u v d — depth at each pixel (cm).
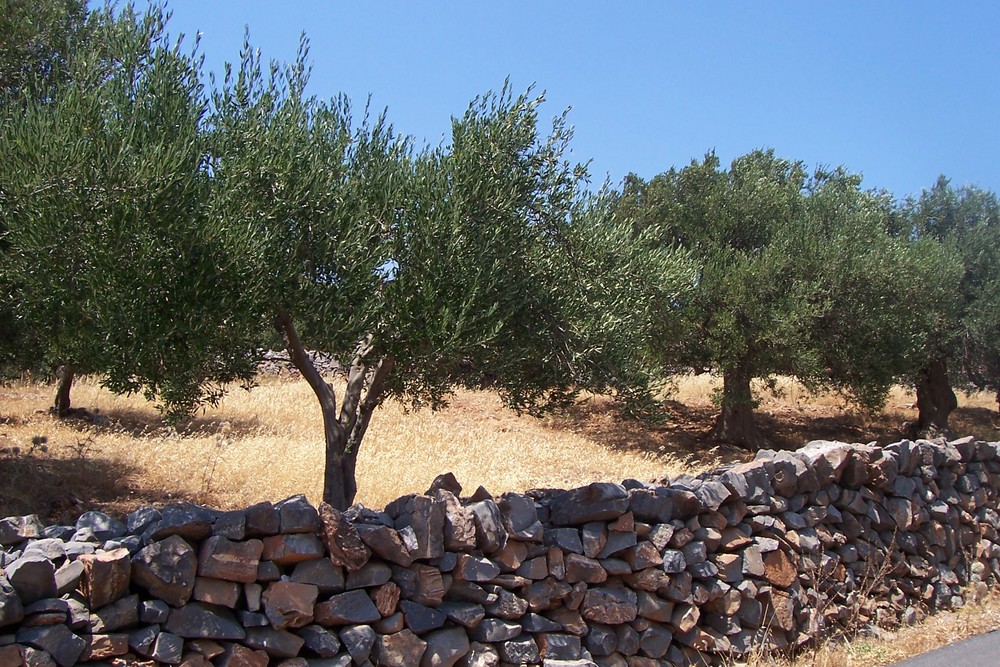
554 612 519
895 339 1831
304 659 428
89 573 382
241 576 419
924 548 766
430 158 615
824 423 2317
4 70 756
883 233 1906
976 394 3081
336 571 443
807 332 1748
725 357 1747
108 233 483
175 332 512
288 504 437
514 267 616
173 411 620
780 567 626
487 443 1438
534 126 629
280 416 1532
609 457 1492
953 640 671
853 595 682
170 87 570
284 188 558
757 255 1844
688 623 564
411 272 581
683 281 780
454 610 475
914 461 777
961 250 2323
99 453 1087
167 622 402
